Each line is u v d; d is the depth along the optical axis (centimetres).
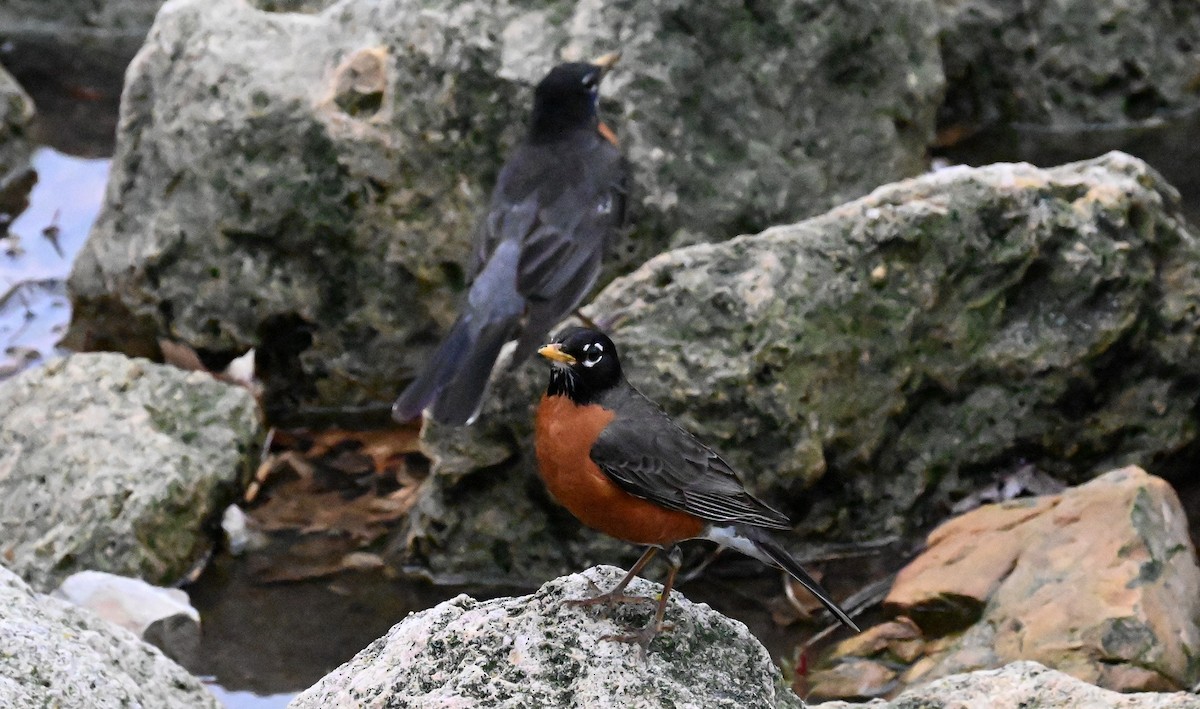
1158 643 961
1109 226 1193
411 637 741
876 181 1472
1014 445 1192
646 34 1391
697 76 1403
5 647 752
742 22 1416
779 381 1105
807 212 1435
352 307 1368
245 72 1376
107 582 1078
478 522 1139
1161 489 1068
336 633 1087
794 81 1434
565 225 1197
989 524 1094
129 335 1416
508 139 1359
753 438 1109
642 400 805
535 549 1139
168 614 1073
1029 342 1184
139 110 1420
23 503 1152
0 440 1203
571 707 692
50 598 841
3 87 1722
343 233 1356
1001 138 1719
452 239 1358
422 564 1148
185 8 1420
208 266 1372
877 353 1149
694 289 1127
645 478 772
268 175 1356
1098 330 1184
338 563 1158
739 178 1412
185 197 1379
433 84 1355
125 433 1191
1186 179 1609
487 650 728
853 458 1146
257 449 1255
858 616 1081
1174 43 1716
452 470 1129
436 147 1354
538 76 1356
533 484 1130
